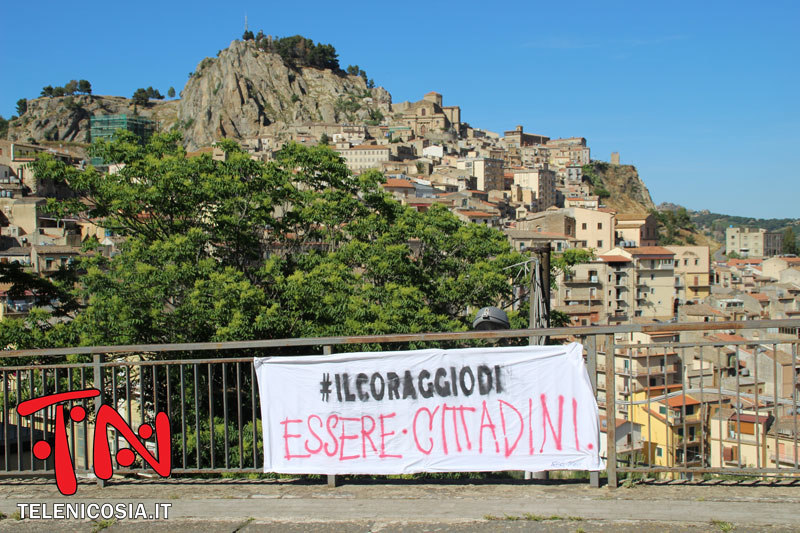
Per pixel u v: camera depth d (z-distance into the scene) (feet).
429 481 22.26
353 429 21.40
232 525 19.12
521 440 20.79
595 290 276.21
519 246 299.58
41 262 205.67
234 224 84.53
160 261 78.59
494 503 19.90
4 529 19.66
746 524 18.07
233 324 65.46
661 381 84.12
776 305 275.39
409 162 572.10
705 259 336.49
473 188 547.08
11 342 69.21
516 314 94.07
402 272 96.32
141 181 89.66
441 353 21.13
